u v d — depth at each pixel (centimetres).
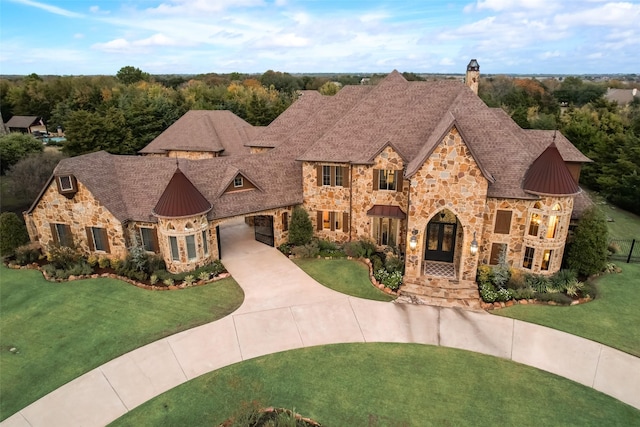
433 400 1565
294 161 3231
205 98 9488
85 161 2830
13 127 9412
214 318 2097
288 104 8588
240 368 1750
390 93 3111
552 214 2278
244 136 4741
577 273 2441
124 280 2514
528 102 8719
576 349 1838
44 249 2925
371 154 2736
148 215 2630
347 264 2698
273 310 2166
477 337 1942
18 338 1969
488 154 2511
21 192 4097
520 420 1473
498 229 2445
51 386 1659
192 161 2945
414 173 2259
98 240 2741
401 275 2459
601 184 4381
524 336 1938
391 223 2808
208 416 1501
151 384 1667
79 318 2119
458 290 2342
